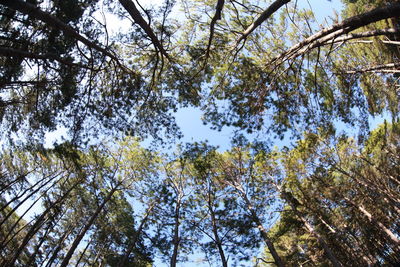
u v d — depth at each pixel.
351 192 15.95
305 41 8.42
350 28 6.84
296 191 16.59
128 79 9.46
